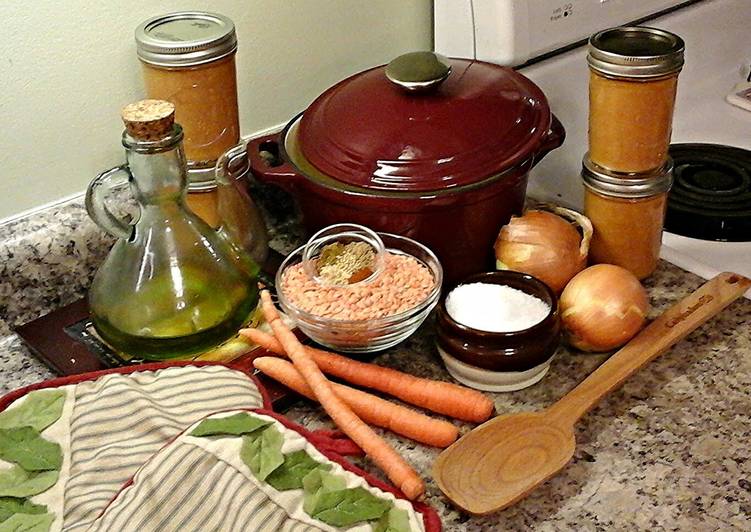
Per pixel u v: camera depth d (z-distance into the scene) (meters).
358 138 0.78
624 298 0.75
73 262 0.84
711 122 1.19
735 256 0.94
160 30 0.79
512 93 0.82
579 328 0.75
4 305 0.82
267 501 0.58
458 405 0.70
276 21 0.92
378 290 0.75
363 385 0.74
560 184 1.00
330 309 0.74
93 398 0.67
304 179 0.78
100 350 0.77
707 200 1.02
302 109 0.99
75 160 0.84
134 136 0.68
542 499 0.64
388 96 0.80
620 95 0.76
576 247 0.81
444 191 0.75
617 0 1.02
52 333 0.80
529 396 0.73
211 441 0.61
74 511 0.59
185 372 0.70
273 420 0.64
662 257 0.89
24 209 0.83
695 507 0.62
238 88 0.93
